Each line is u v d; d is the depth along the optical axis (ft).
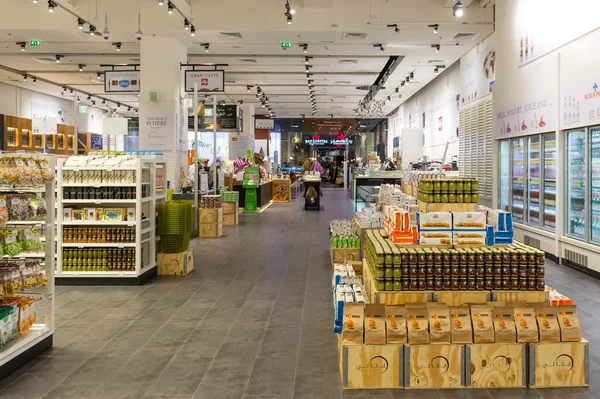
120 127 25.44
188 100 39.42
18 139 53.26
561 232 24.32
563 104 23.40
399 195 21.11
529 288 11.53
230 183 54.08
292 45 41.27
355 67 51.98
